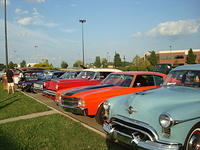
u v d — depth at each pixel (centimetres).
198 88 400
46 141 459
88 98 550
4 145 437
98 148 420
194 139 307
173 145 292
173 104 331
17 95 1180
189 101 345
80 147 426
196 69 421
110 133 371
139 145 308
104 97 566
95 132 514
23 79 1320
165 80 477
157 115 313
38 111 752
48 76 1246
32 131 523
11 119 655
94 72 927
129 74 653
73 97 581
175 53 8306
